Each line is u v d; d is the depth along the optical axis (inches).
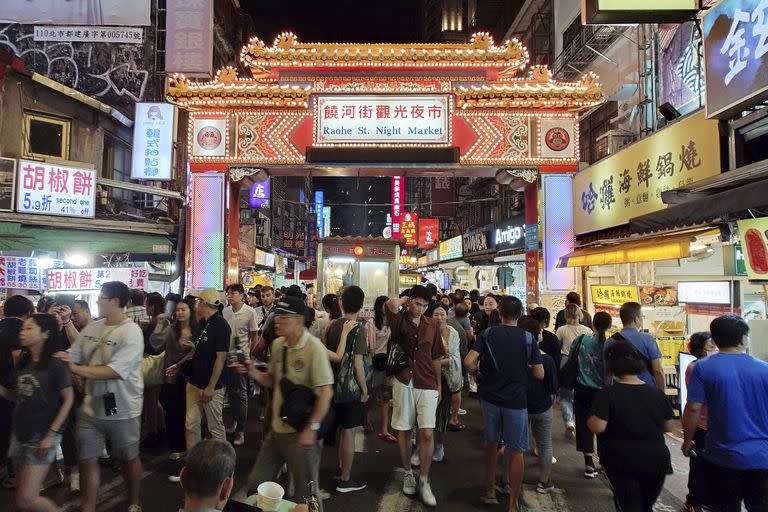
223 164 502.0
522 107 500.4
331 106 503.5
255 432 293.1
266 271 1021.2
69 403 155.0
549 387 211.9
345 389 212.1
